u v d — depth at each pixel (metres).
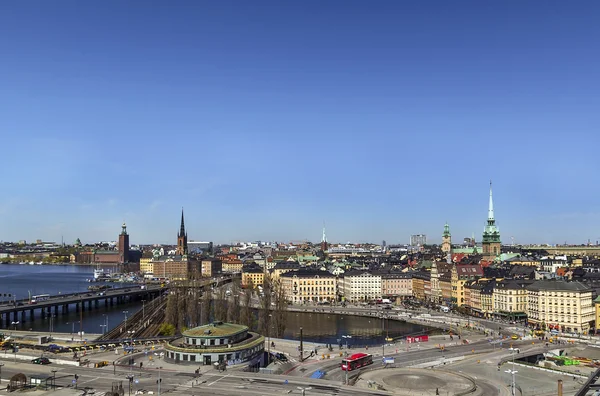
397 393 141.62
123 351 190.62
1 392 139.25
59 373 159.62
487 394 148.88
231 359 172.12
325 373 171.38
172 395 136.75
